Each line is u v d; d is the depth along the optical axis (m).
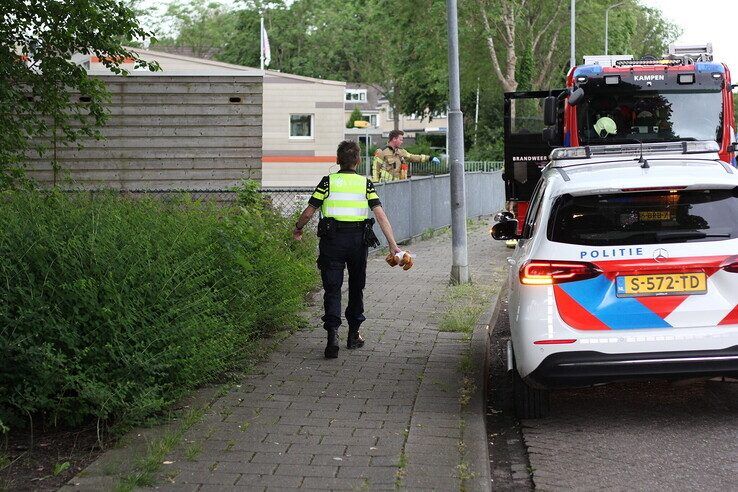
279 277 9.54
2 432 6.01
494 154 60.22
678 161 6.95
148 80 18.00
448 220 23.30
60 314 6.14
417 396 7.18
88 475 5.27
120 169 18.05
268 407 6.83
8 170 11.48
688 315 6.26
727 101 15.51
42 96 11.59
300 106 41.41
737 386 7.76
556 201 6.55
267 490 5.11
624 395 7.62
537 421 6.98
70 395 6.16
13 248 6.37
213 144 18.08
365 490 5.10
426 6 50.16
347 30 88.19
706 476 5.62
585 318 6.31
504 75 56.25
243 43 88.88
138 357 6.21
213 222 8.86
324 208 8.69
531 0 53.03
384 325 10.12
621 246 6.32
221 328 7.45
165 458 5.63
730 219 6.38
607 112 15.68
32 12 10.84
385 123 114.88
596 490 5.44
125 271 6.54
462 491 5.14
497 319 11.45
